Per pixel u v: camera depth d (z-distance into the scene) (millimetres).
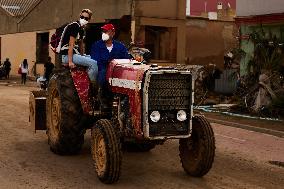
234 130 12664
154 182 7137
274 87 15625
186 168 7539
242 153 9570
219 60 27625
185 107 6996
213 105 17750
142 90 6793
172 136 6906
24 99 18125
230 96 19531
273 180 7527
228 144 10547
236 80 19172
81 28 8438
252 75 17000
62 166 7918
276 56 16203
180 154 7707
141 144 9055
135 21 24547
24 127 11500
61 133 8312
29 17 37344
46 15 34875
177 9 25531
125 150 9297
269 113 15148
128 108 7141
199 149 7215
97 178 7254
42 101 9430
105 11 26750
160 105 6840
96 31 27750
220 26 27547
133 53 9578
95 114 7977
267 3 17875
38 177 7227
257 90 15930
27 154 8711
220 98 19266
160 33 25750
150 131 6805
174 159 8680
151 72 6738
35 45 36562
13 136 10359
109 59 7992
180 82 6949
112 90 7594
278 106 15156
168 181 7211
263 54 16578
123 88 7230
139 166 8117
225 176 7641
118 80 7398
